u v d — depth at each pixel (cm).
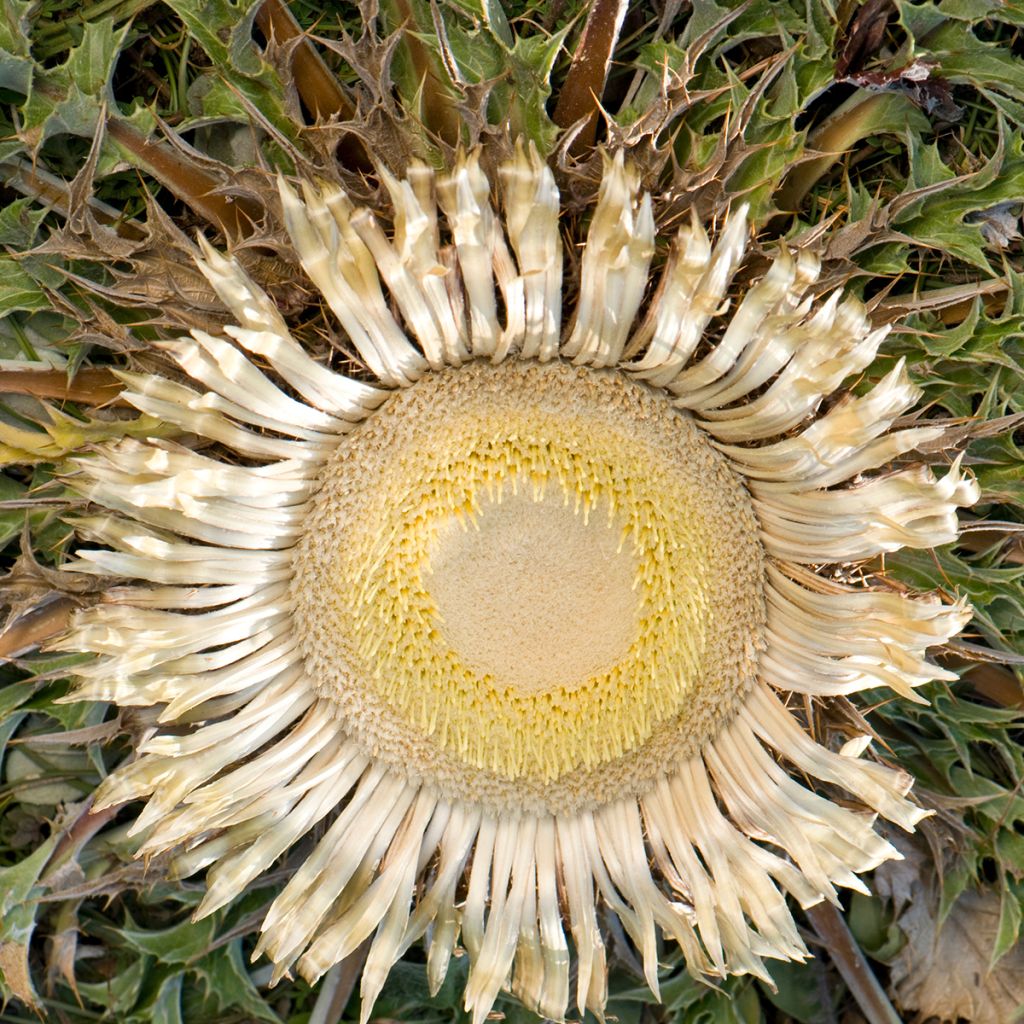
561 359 42
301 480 42
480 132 40
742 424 42
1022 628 44
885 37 43
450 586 42
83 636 42
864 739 42
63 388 43
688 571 43
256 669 43
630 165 40
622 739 43
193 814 42
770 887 43
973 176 42
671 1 42
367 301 41
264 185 41
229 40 41
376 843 44
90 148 43
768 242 41
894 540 41
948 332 42
